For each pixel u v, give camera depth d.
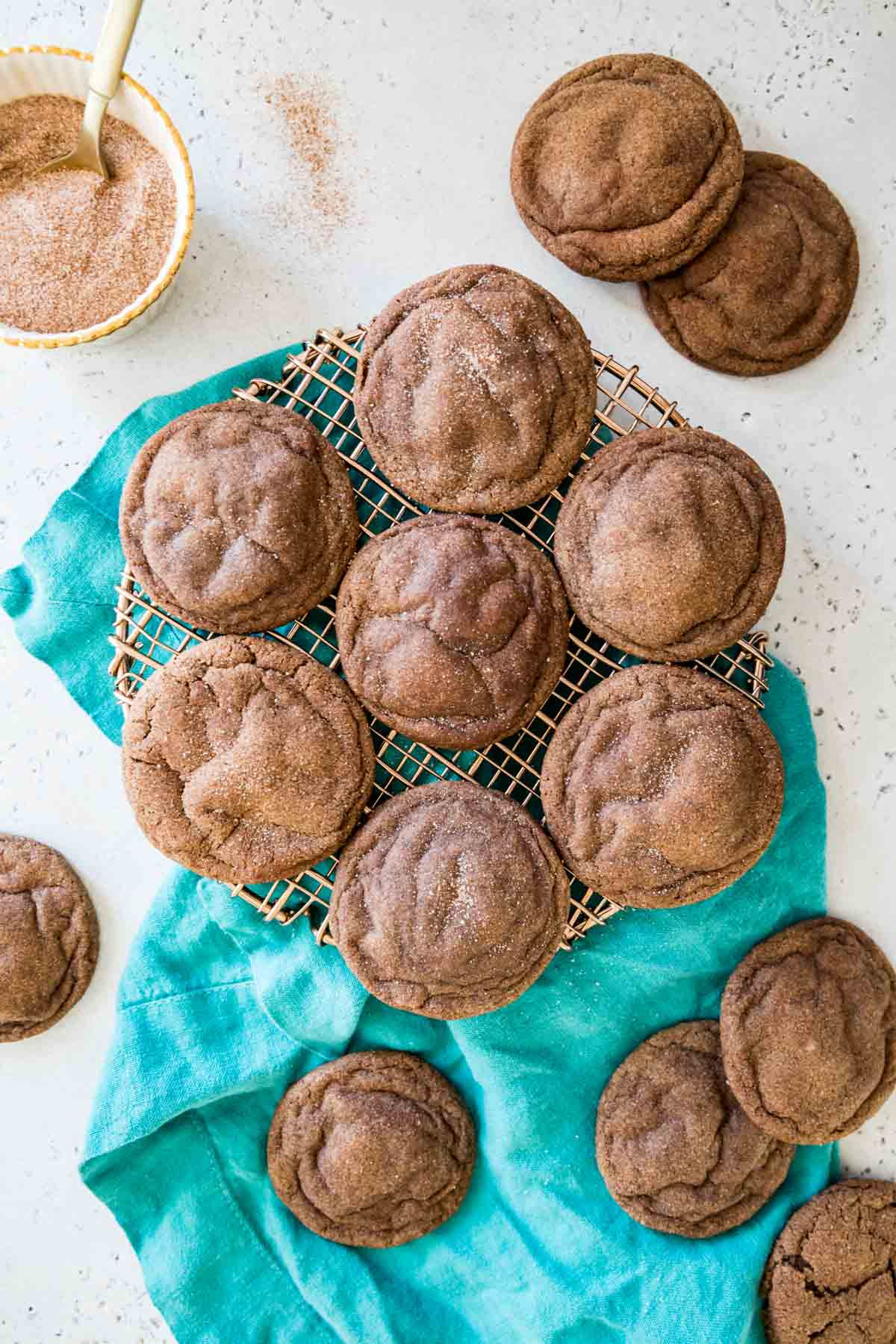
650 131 0.67
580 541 0.65
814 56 0.71
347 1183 0.69
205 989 0.71
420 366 0.64
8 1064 0.72
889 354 0.72
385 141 0.72
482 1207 0.71
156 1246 0.70
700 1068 0.69
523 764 0.67
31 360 0.71
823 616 0.71
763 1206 0.69
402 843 0.64
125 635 0.67
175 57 0.71
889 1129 0.71
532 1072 0.70
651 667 0.65
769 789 0.64
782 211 0.69
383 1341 0.69
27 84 0.66
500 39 0.72
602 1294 0.69
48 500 0.72
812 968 0.68
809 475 0.71
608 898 0.65
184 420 0.65
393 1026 0.70
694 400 0.72
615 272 0.69
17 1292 0.72
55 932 0.71
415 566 0.64
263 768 0.63
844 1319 0.68
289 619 0.65
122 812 0.72
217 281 0.72
